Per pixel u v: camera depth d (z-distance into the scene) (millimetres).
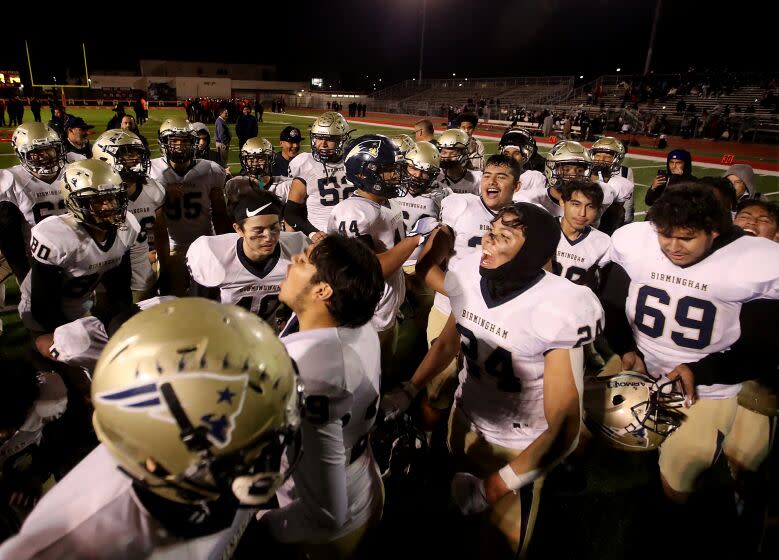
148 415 692
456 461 1972
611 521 2232
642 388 1966
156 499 767
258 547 1357
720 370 1953
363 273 1153
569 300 1504
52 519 741
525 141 4562
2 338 3471
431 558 2031
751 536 2150
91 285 2588
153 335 723
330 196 3986
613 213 4367
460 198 3277
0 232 3250
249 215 2029
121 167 3148
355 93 49312
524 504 1626
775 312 1893
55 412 1746
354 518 1352
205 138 5172
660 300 2113
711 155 15344
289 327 1527
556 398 1454
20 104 17844
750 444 2191
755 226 2715
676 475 2092
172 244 3857
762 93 22141
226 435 714
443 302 2959
